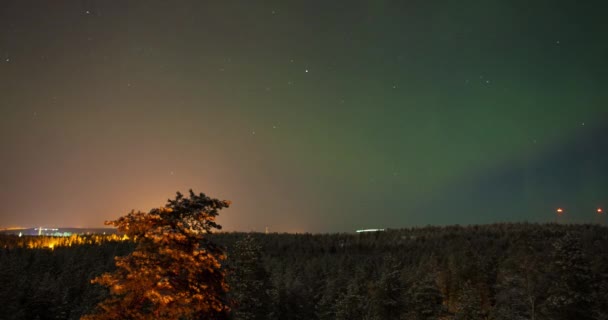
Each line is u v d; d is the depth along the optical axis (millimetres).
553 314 28703
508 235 108625
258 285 36125
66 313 53188
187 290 12805
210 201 14148
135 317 12359
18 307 50969
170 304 12484
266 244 129875
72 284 63938
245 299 34344
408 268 75938
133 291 12695
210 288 13422
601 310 28094
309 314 57156
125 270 13102
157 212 13406
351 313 46500
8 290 50156
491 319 36094
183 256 12820
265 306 37688
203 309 13008
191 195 14125
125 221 12922
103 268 73625
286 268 81750
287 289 53094
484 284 53094
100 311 12953
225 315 13750
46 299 53125
